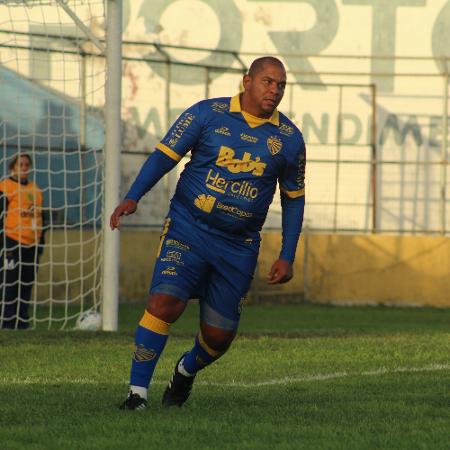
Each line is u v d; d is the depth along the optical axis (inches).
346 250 2301.9
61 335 1306.6
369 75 2456.9
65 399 751.1
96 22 2209.6
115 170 1432.1
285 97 2459.4
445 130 2407.7
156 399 774.5
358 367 1032.8
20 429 619.5
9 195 1565.0
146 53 2380.7
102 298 1439.5
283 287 2294.5
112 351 1151.0
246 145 685.9
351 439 603.2
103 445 573.6
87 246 2117.4
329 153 2450.8
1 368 995.9
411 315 2066.9
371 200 2448.3
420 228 2459.4
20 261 1561.3
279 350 1178.6
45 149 2182.6
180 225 692.1
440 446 588.7
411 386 872.3
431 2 2482.8
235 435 609.0
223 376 954.7
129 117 2357.3
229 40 2442.2
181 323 1834.4
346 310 2156.7
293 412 706.2
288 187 714.8
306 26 2465.6
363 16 2471.7
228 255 692.1
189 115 692.1
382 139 2465.6
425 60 2471.7
